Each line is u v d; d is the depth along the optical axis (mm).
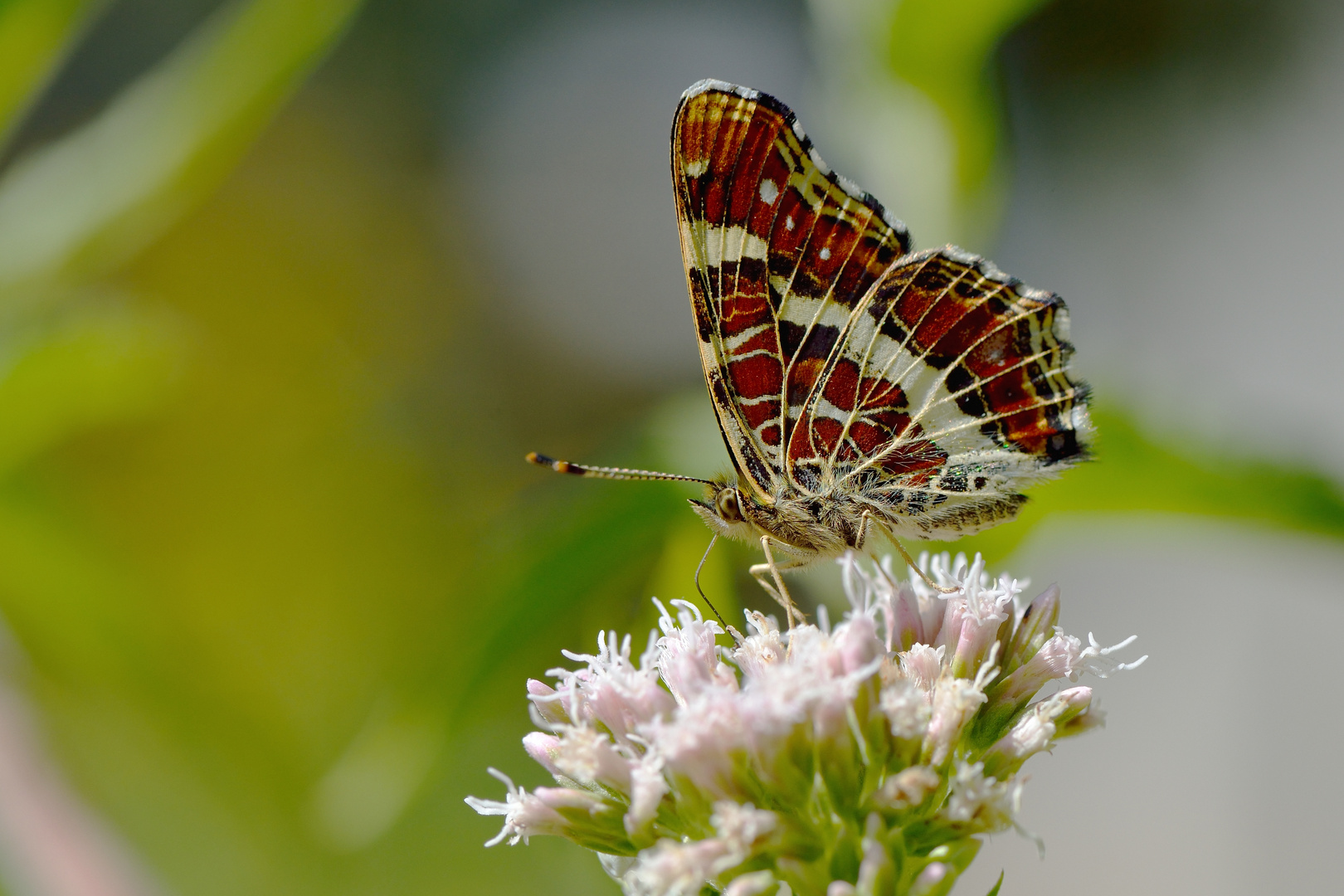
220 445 454
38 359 372
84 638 380
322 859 396
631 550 369
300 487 465
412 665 369
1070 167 479
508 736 406
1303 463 361
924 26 366
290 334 502
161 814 391
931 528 368
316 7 372
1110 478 364
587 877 377
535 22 595
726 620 366
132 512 421
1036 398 363
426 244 561
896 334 365
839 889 349
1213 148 471
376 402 511
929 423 366
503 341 563
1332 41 467
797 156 364
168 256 482
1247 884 419
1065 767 486
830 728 352
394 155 568
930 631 360
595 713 357
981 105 368
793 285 365
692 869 350
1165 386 364
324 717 418
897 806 351
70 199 375
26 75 375
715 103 363
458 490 508
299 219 528
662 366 562
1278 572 412
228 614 427
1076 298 463
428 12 585
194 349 426
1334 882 416
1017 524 370
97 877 365
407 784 366
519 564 365
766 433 366
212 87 373
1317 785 430
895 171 370
